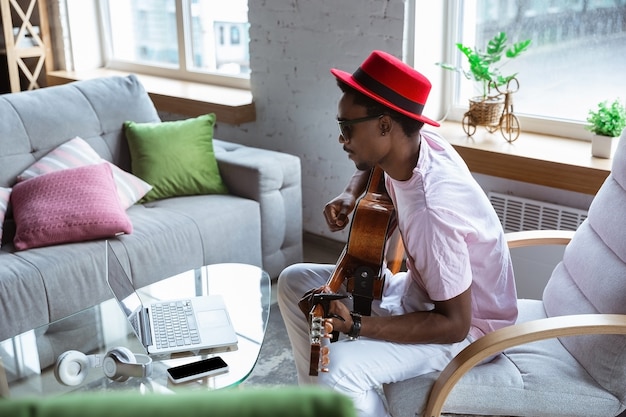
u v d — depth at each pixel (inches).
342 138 67.1
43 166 109.0
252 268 90.3
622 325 62.5
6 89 180.5
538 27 112.7
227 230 111.6
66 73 179.0
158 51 174.1
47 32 178.7
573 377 68.4
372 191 76.5
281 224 120.9
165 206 114.0
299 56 131.0
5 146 109.3
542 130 115.7
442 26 120.0
